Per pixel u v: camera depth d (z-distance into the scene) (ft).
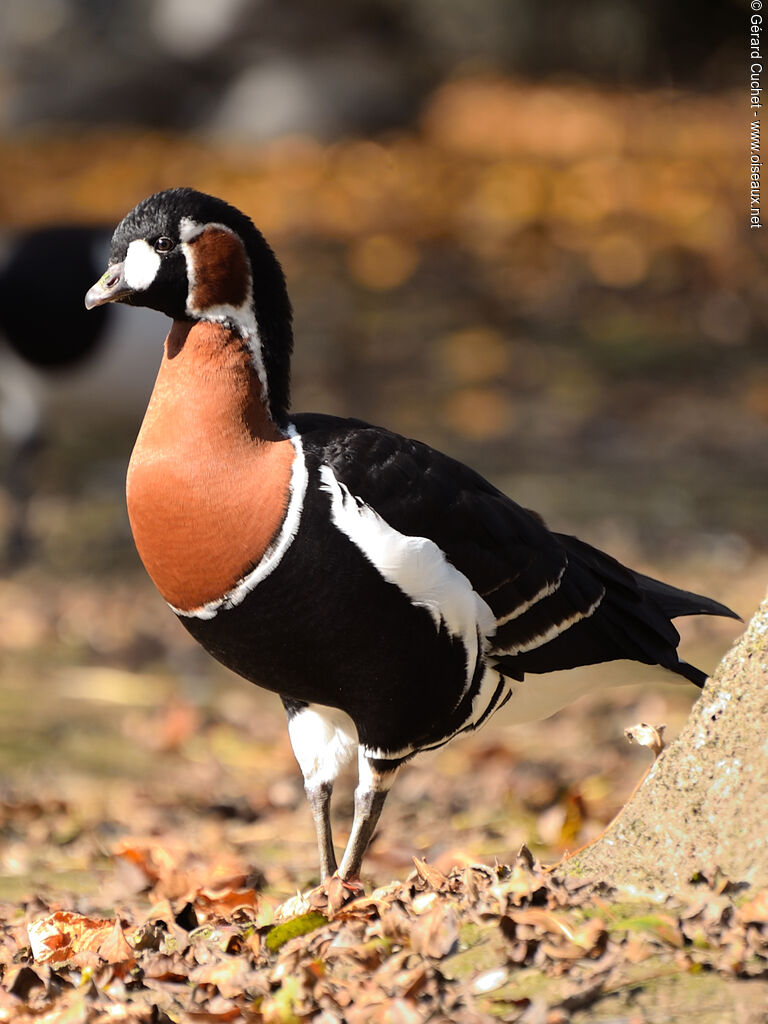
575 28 122.21
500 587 20.74
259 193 91.81
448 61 120.67
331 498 19.22
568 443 56.29
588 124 108.58
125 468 54.34
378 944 17.26
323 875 21.36
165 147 103.86
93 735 35.29
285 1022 15.85
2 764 32.83
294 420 20.66
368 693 20.02
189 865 25.05
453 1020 15.14
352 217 86.69
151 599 44.60
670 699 35.58
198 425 19.66
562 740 33.91
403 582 19.39
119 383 45.14
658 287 74.49
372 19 108.06
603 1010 14.89
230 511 19.29
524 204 87.97
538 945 16.19
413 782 31.73
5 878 24.97
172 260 20.17
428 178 94.48
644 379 63.36
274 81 104.83
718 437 57.06
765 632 17.51
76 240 44.50
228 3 104.53
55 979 18.26
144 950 19.01
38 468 54.08
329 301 72.54
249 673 20.54
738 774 17.17
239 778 32.73
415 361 65.31
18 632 41.45
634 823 17.87
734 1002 14.71
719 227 82.12
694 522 48.32
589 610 21.85
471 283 75.46
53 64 109.91
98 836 28.02
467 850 25.58
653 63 120.98
